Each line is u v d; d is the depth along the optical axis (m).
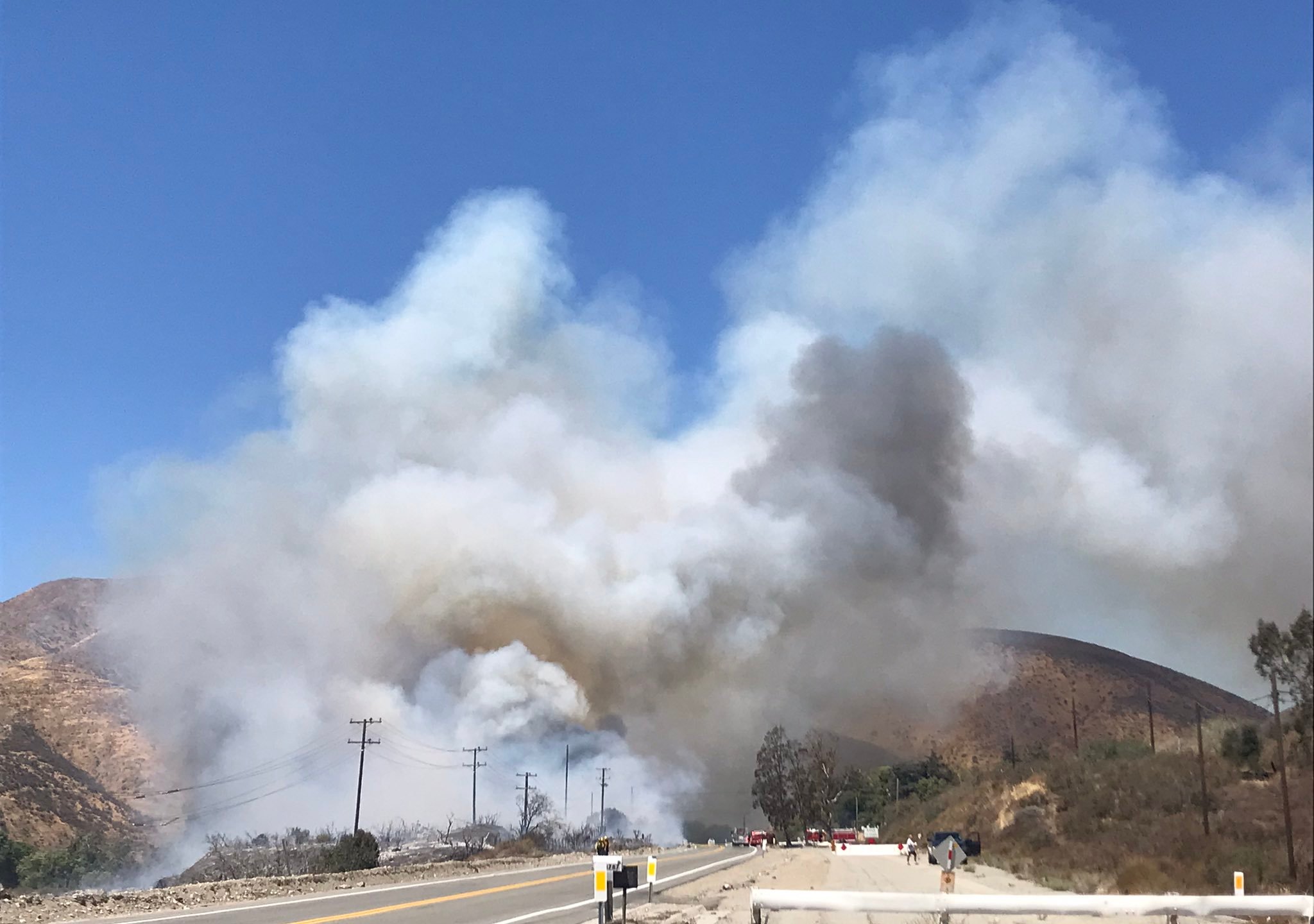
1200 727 43.81
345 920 20.91
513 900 26.03
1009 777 75.44
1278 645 42.09
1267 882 33.38
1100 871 39.34
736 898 27.48
